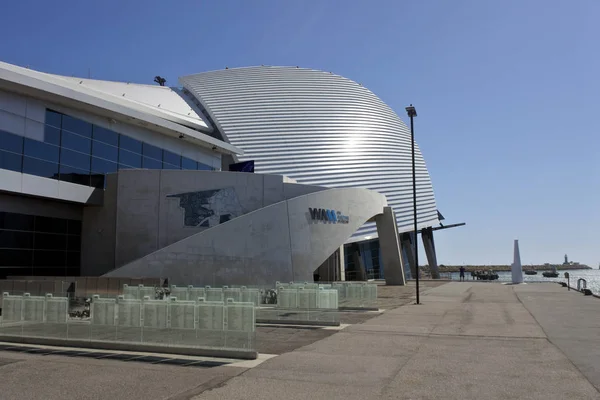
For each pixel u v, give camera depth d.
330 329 17.50
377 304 26.27
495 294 35.31
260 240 32.50
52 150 29.66
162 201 32.97
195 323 12.44
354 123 75.44
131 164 35.06
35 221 29.62
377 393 8.74
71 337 13.76
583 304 27.05
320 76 82.00
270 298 19.89
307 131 69.12
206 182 33.94
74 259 32.22
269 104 69.94
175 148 38.88
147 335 12.88
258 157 62.97
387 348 13.38
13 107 27.58
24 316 14.41
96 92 37.69
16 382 9.43
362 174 70.00
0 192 27.28
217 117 64.62
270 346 13.92
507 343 14.18
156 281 26.56
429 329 17.27
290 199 34.34
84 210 33.00
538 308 24.83
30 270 29.06
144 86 56.91
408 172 78.00
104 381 9.52
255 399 8.30
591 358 11.90
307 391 8.84
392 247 47.25
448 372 10.40
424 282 56.22
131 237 32.38
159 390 8.87
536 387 9.17
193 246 30.42
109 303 13.41
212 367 10.88
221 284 30.83
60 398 8.34
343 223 38.34
